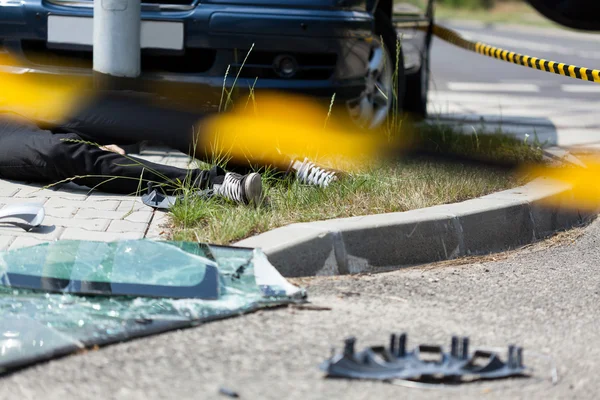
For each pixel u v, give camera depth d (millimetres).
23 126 15242
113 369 8539
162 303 10031
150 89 17328
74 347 8875
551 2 25656
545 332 10109
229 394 8023
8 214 12508
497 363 8664
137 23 16844
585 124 25172
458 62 45625
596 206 16562
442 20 90500
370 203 13828
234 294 10414
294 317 10031
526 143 19312
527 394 8281
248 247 11578
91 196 14617
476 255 13492
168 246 11422
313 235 11883
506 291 11617
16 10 17359
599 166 18016
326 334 9562
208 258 11062
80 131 15516
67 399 7902
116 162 14625
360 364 8508
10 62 17766
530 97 31391
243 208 13375
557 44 65000
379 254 12391
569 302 11289
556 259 13461
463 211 13516
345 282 11578
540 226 14805
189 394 8031
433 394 8164
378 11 20094
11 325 9289
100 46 16812
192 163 16969
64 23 17219
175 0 17562
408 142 18781
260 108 17406
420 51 23312
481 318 10461
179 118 15625
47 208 13711
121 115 15555
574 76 17406
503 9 108125
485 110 27281
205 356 8883
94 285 10281
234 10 17016
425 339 9578
